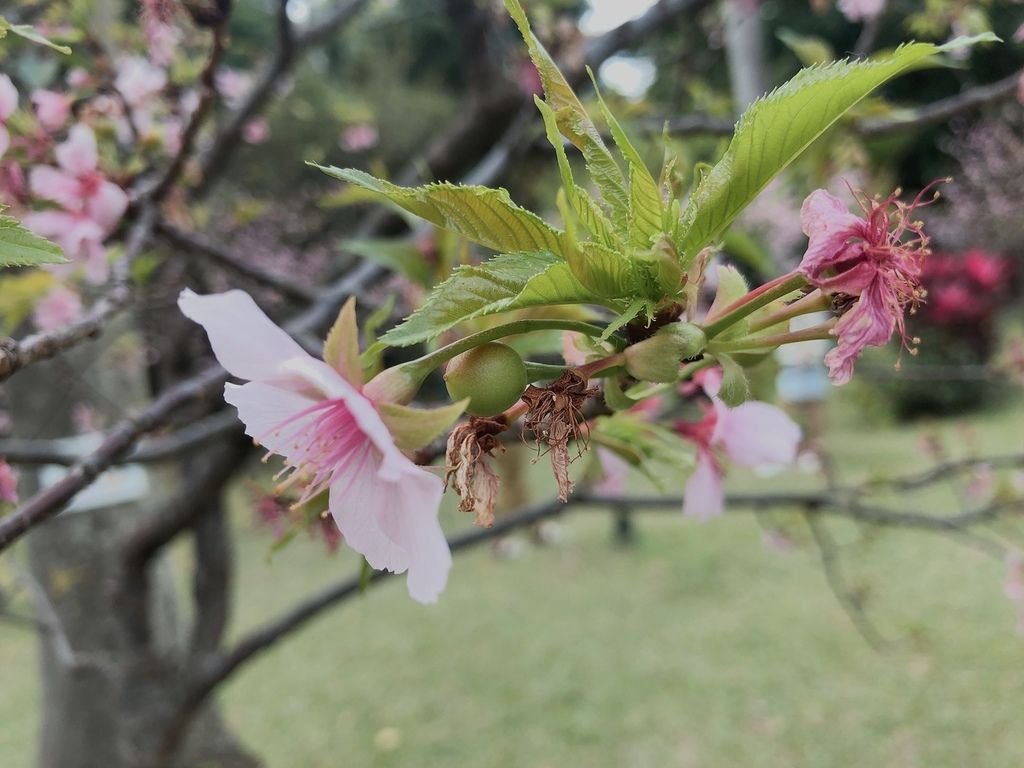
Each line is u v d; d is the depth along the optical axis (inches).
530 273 29.6
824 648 211.5
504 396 30.9
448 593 292.7
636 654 225.3
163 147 75.4
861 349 31.2
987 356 438.3
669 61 163.9
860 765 165.6
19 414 114.7
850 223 31.9
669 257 30.4
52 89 83.0
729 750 177.3
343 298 90.7
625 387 34.5
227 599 138.7
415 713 208.1
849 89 28.5
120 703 119.4
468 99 143.9
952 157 494.9
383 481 30.0
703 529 331.6
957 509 262.1
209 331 27.8
